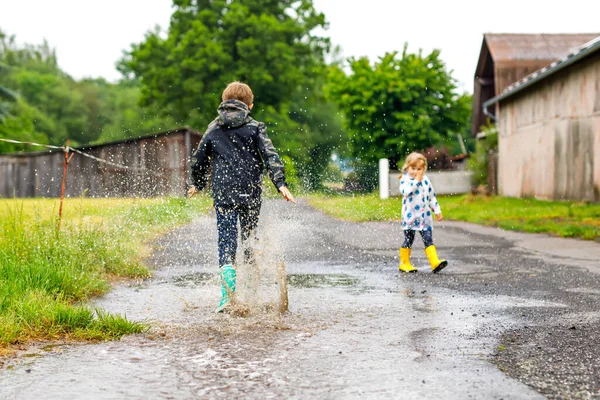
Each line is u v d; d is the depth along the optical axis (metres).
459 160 36.91
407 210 6.26
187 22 43.88
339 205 15.95
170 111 45.34
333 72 38.38
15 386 2.67
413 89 36.56
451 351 3.20
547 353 3.15
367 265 6.73
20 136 57.91
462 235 9.96
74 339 3.45
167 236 9.03
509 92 19.61
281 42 42.84
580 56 14.12
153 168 25.27
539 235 9.75
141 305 4.41
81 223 6.11
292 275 5.99
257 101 43.31
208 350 3.23
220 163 4.47
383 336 3.53
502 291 5.00
